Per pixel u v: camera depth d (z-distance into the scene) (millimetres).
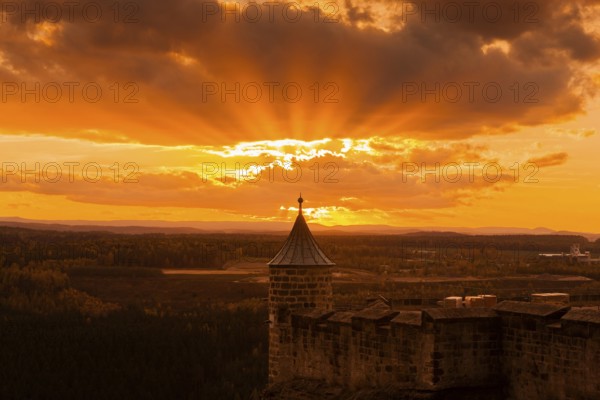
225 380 135250
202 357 144500
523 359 34625
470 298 47250
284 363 45531
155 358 145625
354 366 40344
